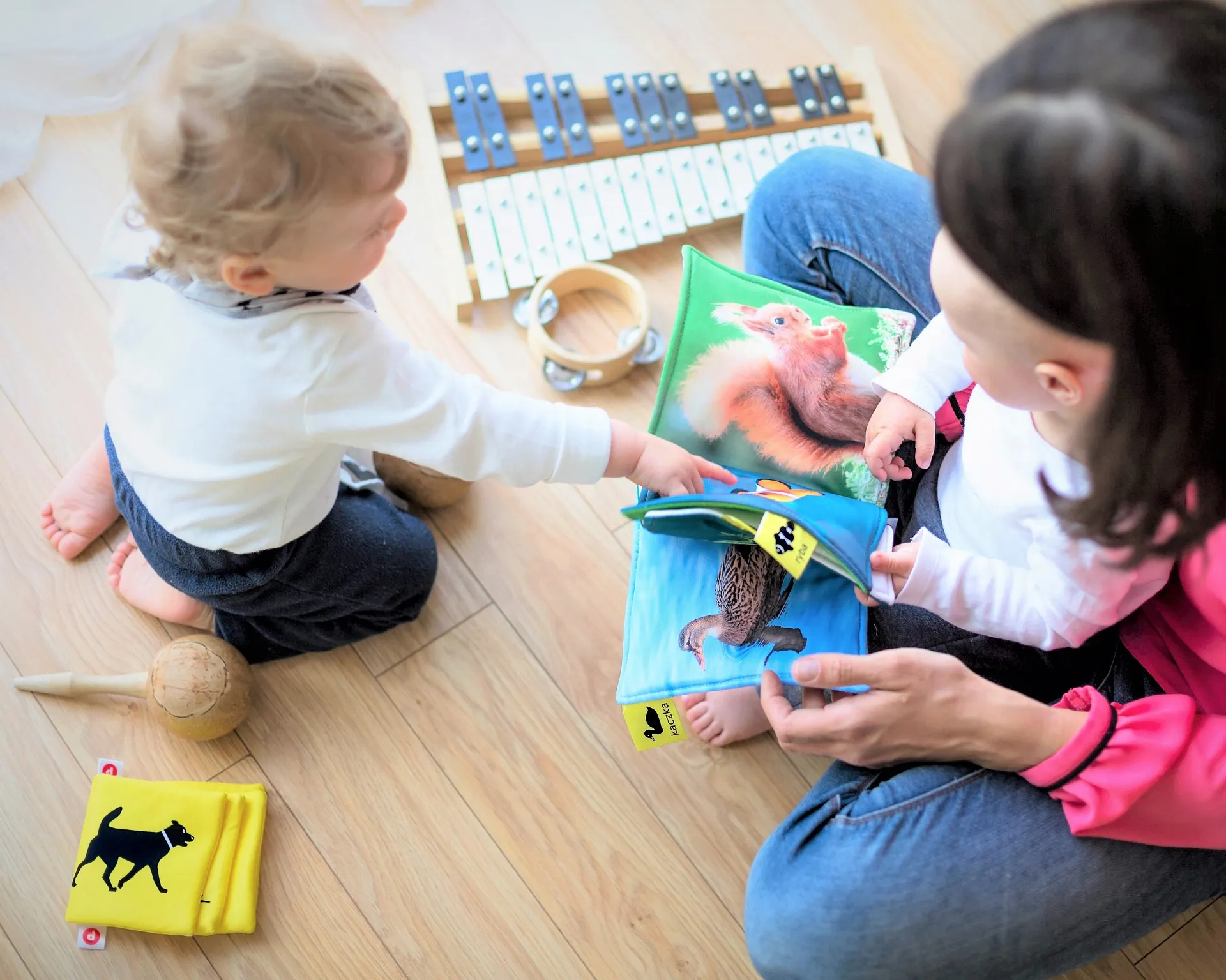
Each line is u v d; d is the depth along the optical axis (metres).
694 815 1.09
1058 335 0.51
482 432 0.84
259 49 0.66
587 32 1.42
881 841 0.79
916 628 0.89
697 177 1.29
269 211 0.67
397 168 0.71
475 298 1.27
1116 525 0.55
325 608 1.04
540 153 1.28
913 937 0.77
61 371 1.21
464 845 1.07
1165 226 0.42
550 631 1.15
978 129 0.46
